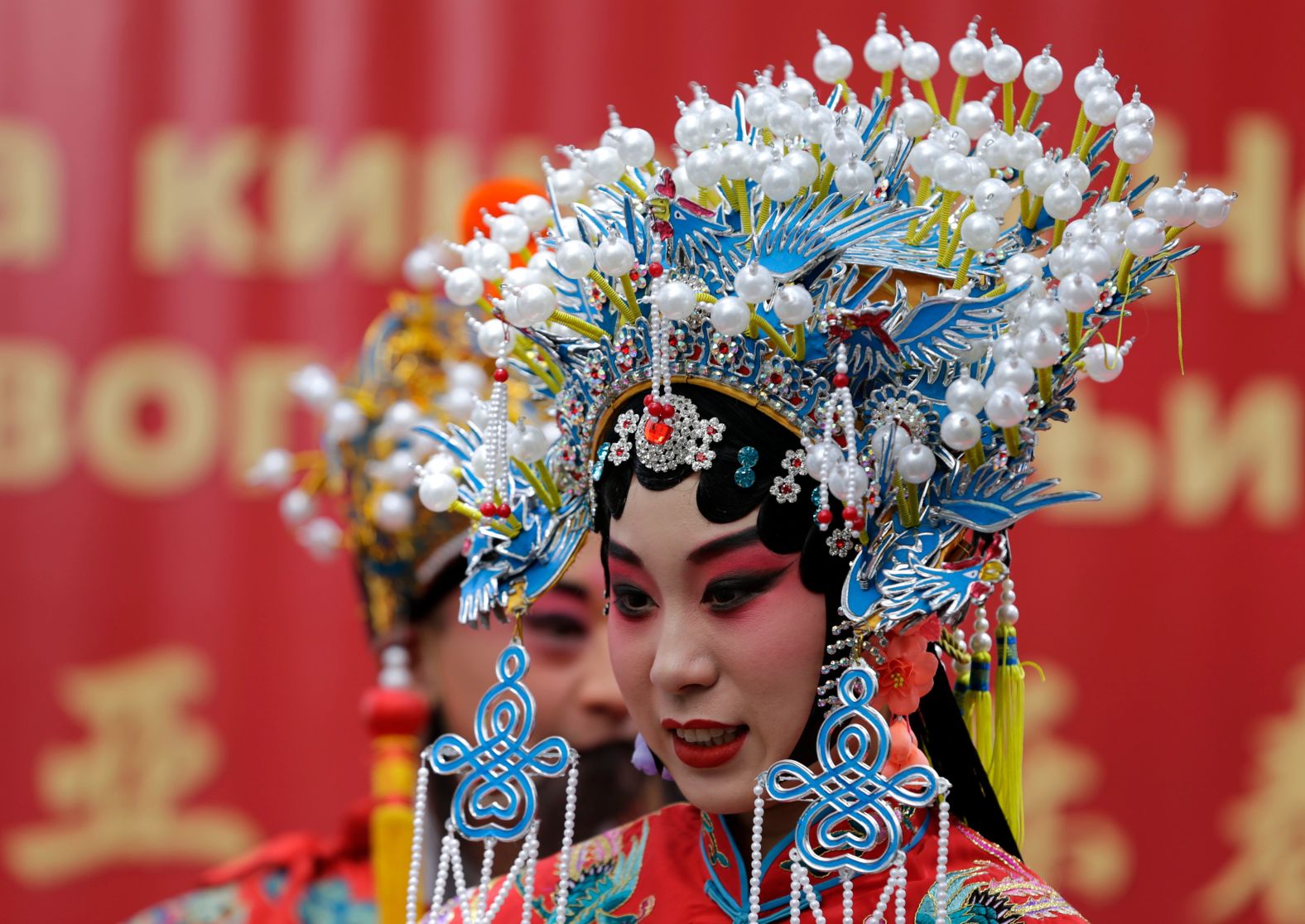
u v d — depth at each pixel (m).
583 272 2.12
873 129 2.14
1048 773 5.48
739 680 2.06
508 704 2.21
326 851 3.76
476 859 3.44
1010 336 2.00
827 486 2.01
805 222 2.05
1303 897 5.48
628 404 2.15
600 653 3.32
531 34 5.27
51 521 5.36
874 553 2.04
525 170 5.27
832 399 2.02
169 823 5.38
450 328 3.61
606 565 2.19
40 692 5.36
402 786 3.13
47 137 5.34
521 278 2.20
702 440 2.06
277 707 5.39
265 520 5.40
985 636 2.28
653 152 2.15
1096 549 5.51
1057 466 5.51
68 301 5.36
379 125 5.32
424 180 5.32
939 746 2.21
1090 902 5.46
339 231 5.35
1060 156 2.14
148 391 5.38
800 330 2.04
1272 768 5.50
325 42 5.34
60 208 5.34
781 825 2.21
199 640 5.39
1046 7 5.22
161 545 5.39
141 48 5.35
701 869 2.31
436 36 5.30
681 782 2.13
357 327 5.36
